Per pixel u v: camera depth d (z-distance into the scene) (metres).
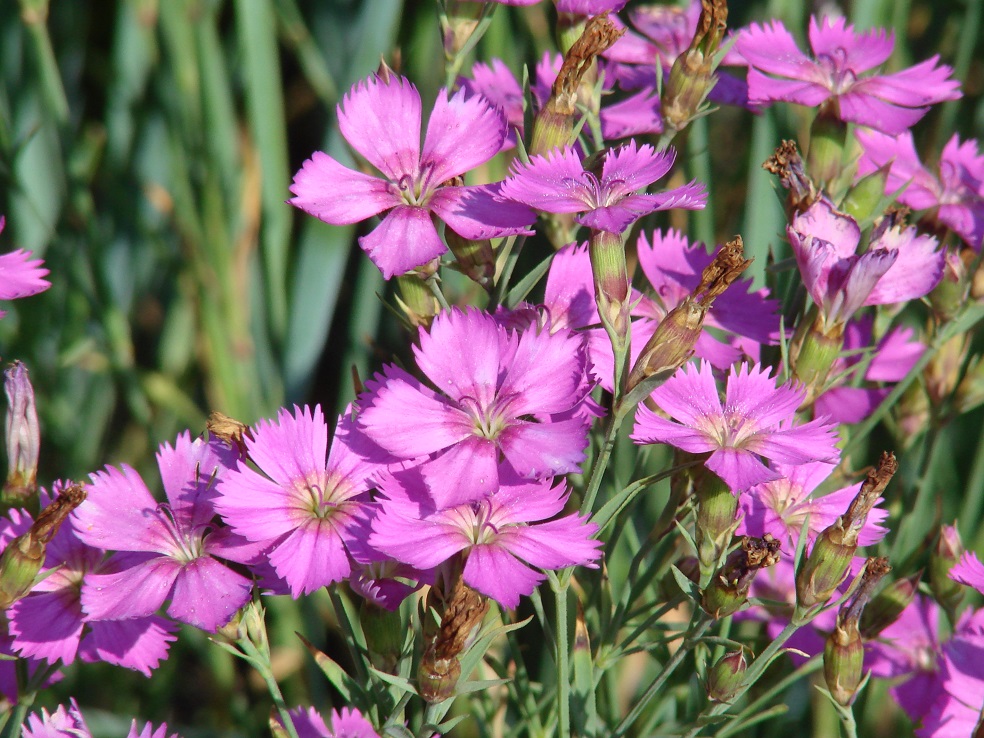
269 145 0.73
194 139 0.75
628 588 0.62
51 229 0.73
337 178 0.61
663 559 0.62
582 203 0.60
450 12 0.63
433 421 0.59
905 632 0.64
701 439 0.60
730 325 0.63
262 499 0.59
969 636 0.63
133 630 0.60
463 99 0.62
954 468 0.74
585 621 0.63
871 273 0.61
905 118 0.64
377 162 0.61
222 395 0.74
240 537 0.60
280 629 0.73
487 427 0.59
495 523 0.59
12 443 0.62
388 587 0.59
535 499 0.59
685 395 0.60
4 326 0.74
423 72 0.74
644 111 0.66
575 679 0.62
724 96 0.66
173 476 0.60
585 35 0.61
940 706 0.63
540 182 0.60
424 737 0.59
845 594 0.60
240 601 0.59
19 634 0.60
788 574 0.63
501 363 0.59
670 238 0.64
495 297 0.62
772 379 0.61
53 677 0.62
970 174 0.66
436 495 0.58
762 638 0.64
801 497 0.62
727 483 0.59
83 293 0.73
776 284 0.65
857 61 0.65
